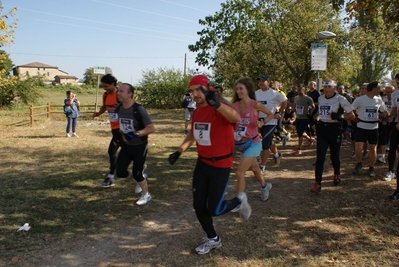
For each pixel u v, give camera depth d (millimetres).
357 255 3703
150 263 3590
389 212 4855
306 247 3895
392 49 19625
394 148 6332
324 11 17547
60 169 7320
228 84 22328
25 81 26219
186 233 4301
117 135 5621
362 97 6566
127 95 4816
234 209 3822
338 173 6098
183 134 13133
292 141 11242
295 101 8992
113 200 5430
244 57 19688
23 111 24281
